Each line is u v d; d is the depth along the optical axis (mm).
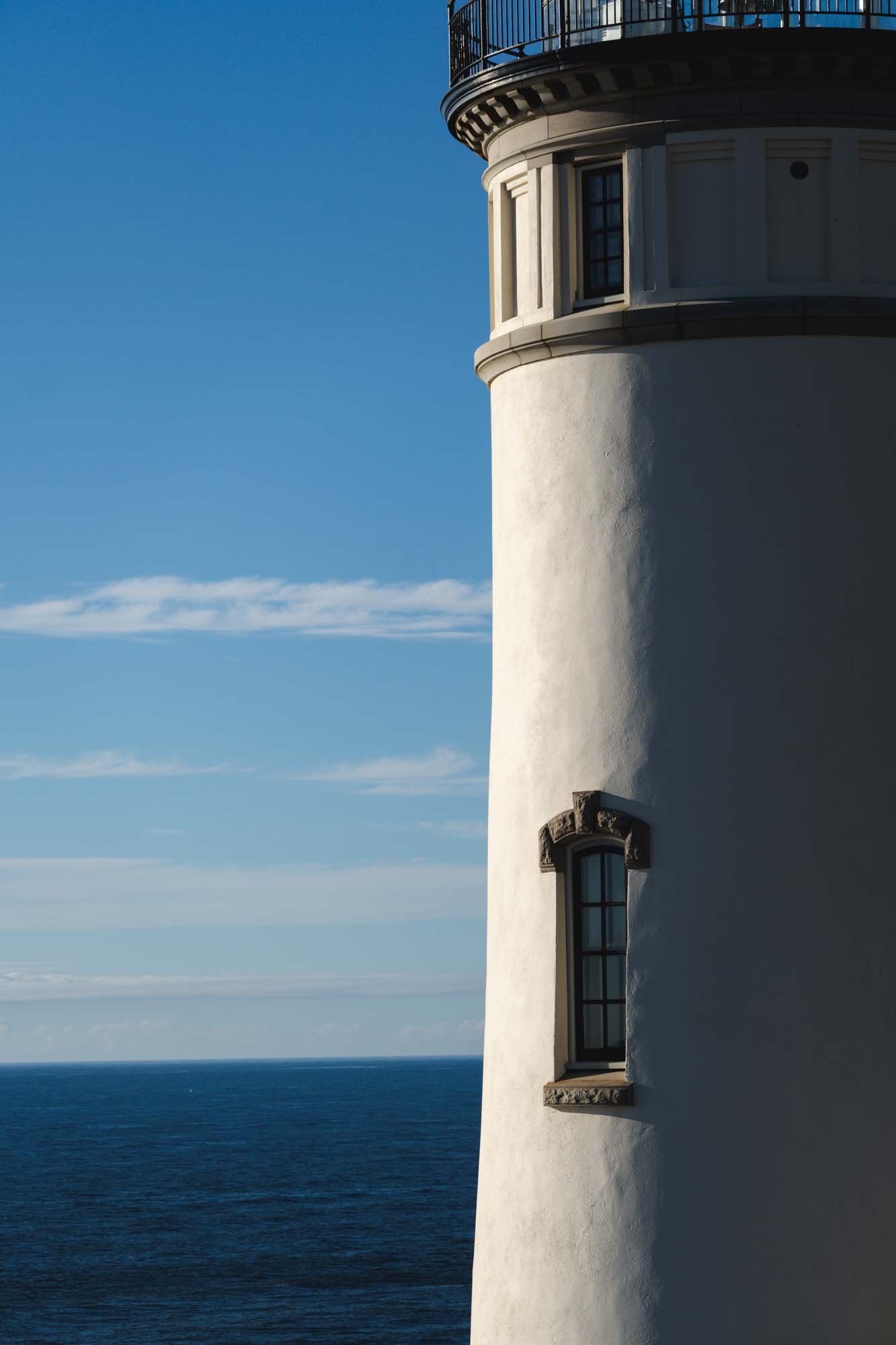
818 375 30453
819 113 30719
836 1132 29094
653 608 30594
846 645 30078
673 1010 29672
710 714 30047
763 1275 28875
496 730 33031
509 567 32812
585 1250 29922
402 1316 129500
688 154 31078
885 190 31141
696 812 29922
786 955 29406
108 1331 127125
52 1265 159500
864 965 29500
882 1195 29094
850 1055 29266
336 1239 171375
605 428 31328
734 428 30453
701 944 29641
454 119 34062
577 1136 30234
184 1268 155875
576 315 31484
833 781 29781
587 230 32188
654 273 31047
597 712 30844
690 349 30781
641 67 30781
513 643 32500
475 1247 32500
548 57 31406
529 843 31453
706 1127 29312
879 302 30422
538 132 32250
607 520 31156
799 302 30172
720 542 30344
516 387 32812
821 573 30141
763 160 30766
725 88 30781
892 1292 28953
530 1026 31109
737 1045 29344
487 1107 32438
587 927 31031
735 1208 29062
